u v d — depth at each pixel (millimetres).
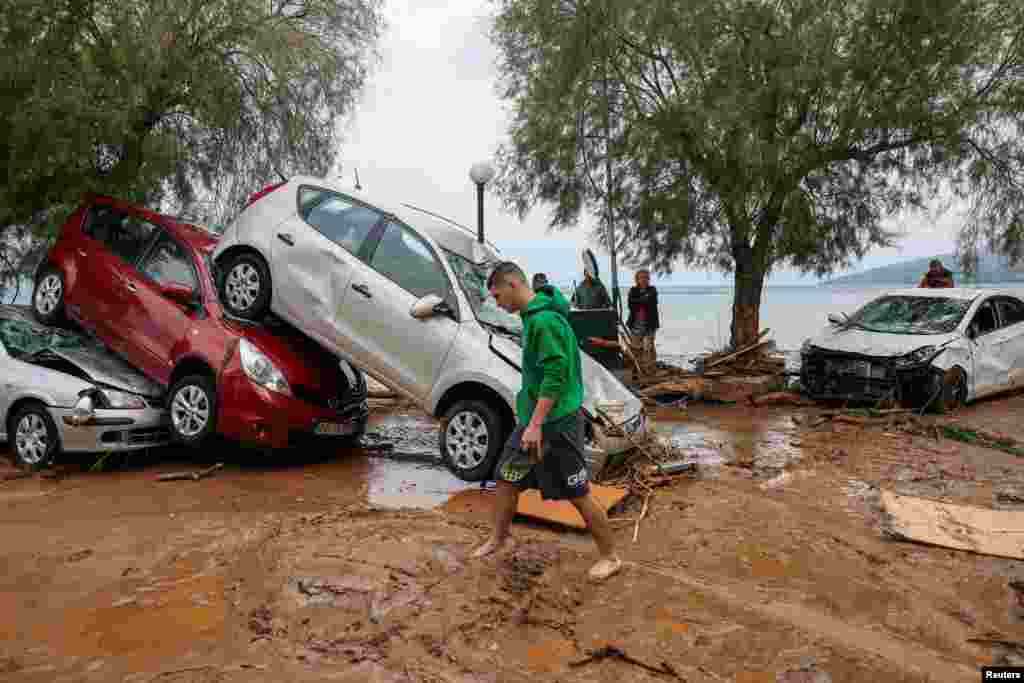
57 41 10188
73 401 6535
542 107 14000
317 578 3725
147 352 7098
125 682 2928
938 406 9562
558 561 4125
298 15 13156
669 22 12750
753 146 11977
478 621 3449
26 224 12023
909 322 10602
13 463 6902
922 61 12328
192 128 12570
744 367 13703
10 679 2959
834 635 3473
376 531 4383
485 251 7449
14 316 7664
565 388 3814
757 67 13078
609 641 3342
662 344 22125
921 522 5125
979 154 13172
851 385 9898
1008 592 4105
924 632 3662
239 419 6492
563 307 3883
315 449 7820
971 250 14078
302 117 13094
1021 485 6258
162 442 7027
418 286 6613
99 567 4148
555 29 13695
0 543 4574
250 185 13203
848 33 12625
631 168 14406
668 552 4586
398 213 6930
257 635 3322
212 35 11883
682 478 6312
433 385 6426
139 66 10344
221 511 5371
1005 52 12656
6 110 9930
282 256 6957
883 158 13758
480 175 11102
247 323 7051
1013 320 11070
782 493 5980
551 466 3846
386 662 3094
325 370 7246
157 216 7746
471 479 6168
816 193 14352
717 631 3420
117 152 11547
